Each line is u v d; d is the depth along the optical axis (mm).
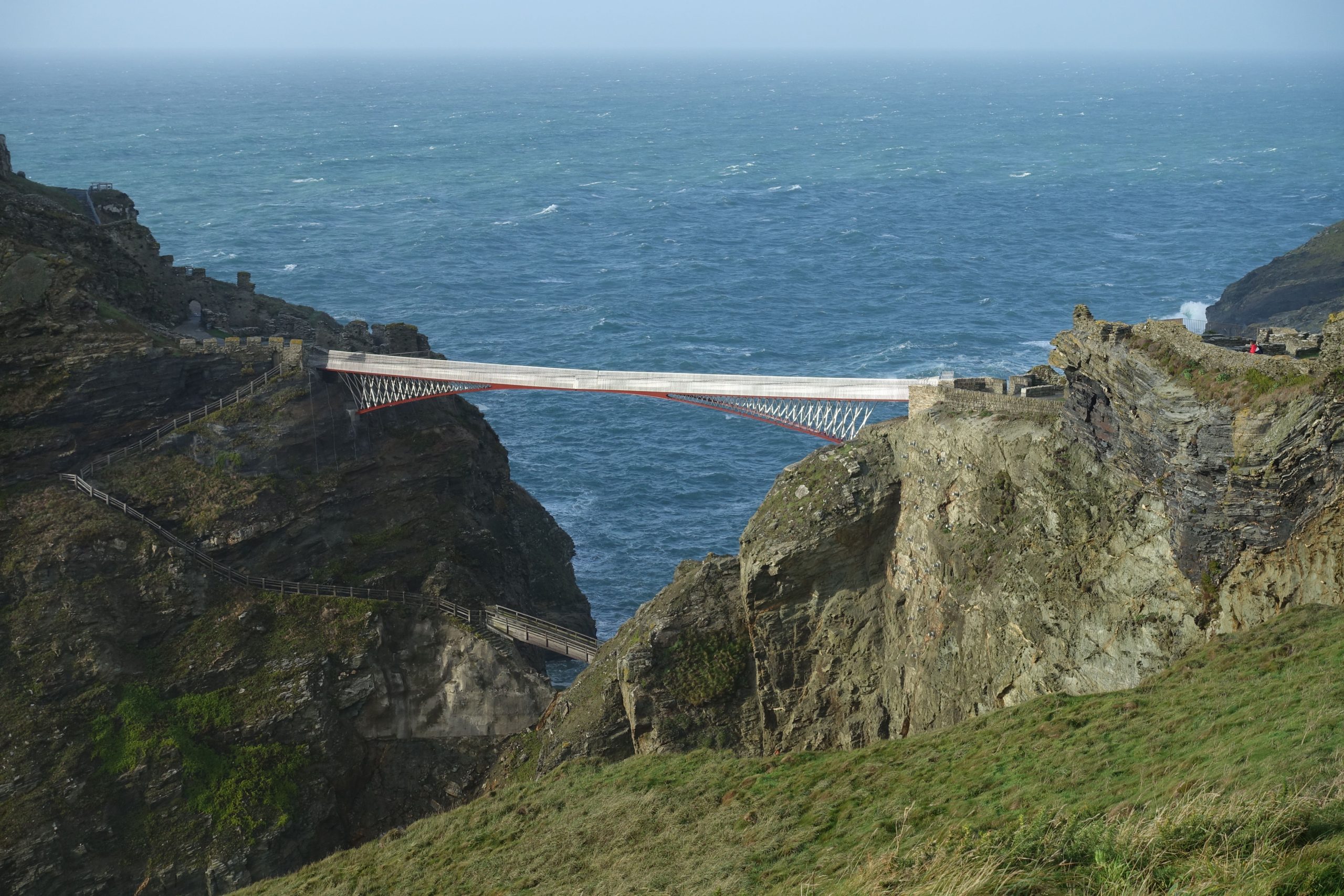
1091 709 66375
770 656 101812
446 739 117000
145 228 149375
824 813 63656
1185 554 75438
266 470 124750
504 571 138750
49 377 121438
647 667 103750
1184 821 43125
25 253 127625
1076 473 84062
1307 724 50438
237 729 108875
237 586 119188
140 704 107438
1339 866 36906
